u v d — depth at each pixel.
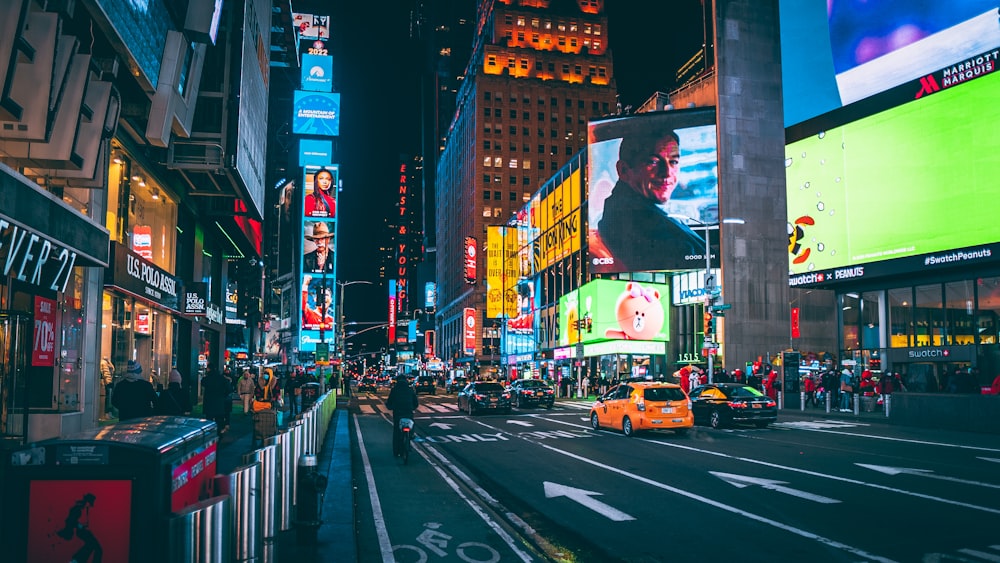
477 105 120.50
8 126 11.43
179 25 18.22
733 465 13.52
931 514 8.89
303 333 98.50
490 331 117.12
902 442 17.34
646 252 53.69
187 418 5.77
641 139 55.00
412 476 12.91
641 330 56.47
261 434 14.83
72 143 12.83
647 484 11.52
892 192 32.12
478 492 11.17
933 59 30.61
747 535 7.97
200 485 5.35
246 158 25.12
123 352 21.86
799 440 18.12
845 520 8.60
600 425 22.19
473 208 120.88
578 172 65.62
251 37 25.69
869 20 33.59
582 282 63.97
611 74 127.94
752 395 22.17
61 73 12.12
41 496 4.11
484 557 7.28
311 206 101.94
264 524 6.75
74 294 16.59
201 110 22.23
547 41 126.25
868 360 34.12
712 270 52.06
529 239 80.94
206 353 35.19
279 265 130.50
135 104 17.97
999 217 27.69
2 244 10.95
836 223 35.00
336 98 105.88
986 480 11.40
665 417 19.67
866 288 34.47
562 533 8.33
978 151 28.59
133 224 22.52
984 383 28.22
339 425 24.36
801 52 37.50
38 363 13.92
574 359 65.56
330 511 8.85
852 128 34.31
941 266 29.83
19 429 13.90
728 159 51.97
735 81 52.94
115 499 4.14
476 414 30.48
